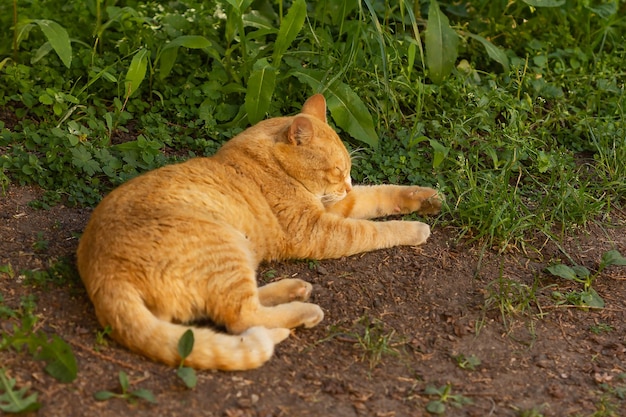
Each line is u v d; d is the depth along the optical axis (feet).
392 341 8.86
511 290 9.31
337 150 9.50
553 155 10.40
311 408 8.32
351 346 8.78
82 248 8.77
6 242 9.19
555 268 9.44
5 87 10.36
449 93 10.81
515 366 8.80
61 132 9.89
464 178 10.14
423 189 9.89
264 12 11.07
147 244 8.57
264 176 9.36
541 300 9.30
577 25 11.64
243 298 8.67
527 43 11.44
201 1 11.10
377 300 9.15
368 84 10.64
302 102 10.61
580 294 9.34
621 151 10.49
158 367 8.39
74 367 8.24
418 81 10.45
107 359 8.40
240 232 9.07
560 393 8.64
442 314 9.11
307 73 10.45
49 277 8.90
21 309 8.65
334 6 10.91
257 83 10.12
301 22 10.26
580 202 10.00
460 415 8.43
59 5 11.02
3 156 9.77
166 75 10.48
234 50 10.81
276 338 8.64
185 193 8.95
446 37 10.76
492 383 8.67
